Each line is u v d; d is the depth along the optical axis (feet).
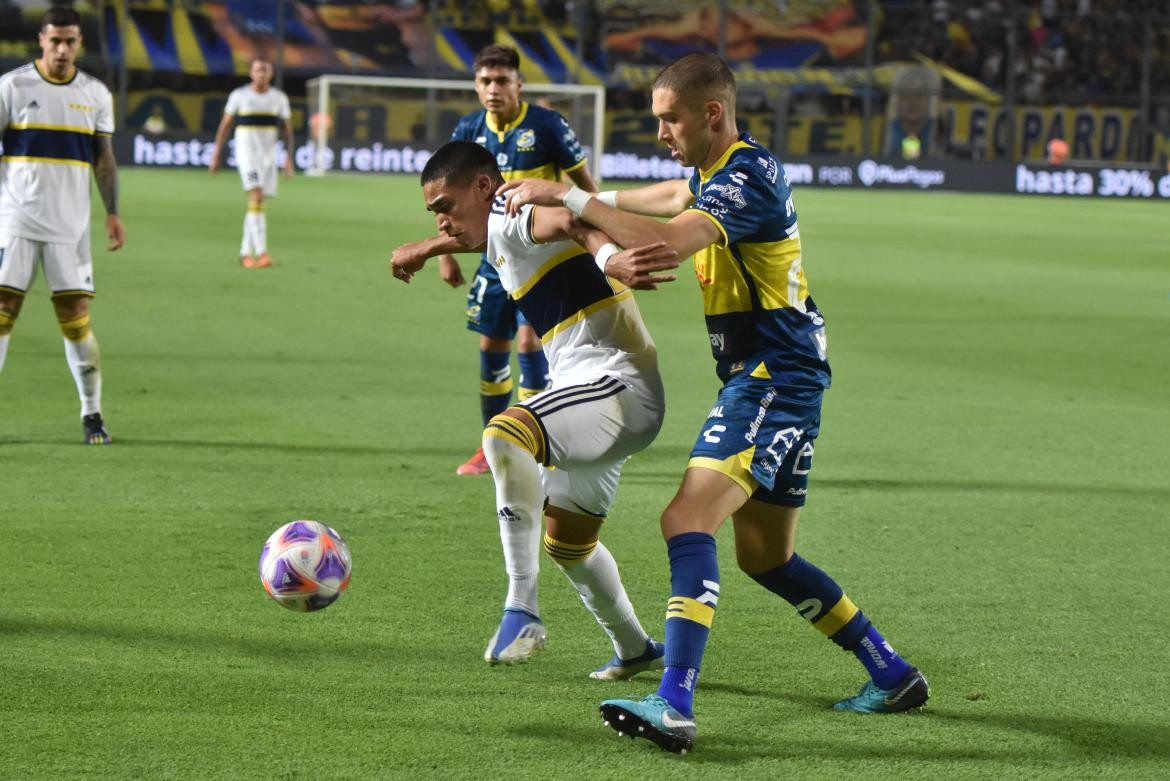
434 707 30.53
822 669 33.68
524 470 29.43
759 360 29.53
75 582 39.01
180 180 239.91
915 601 39.42
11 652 33.24
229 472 52.85
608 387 30.76
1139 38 350.64
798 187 295.89
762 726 29.94
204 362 77.77
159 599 37.70
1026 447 61.26
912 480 54.60
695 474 28.84
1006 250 166.71
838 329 98.37
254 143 124.16
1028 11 343.67
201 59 312.29
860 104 336.29
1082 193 302.04
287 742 28.32
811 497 51.57
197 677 31.96
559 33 333.62
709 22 337.11
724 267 29.40
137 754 27.50
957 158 312.09
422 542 44.19
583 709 30.68
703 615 27.96
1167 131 342.44
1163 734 29.91
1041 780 27.40
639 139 334.65
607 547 44.47
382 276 121.90
